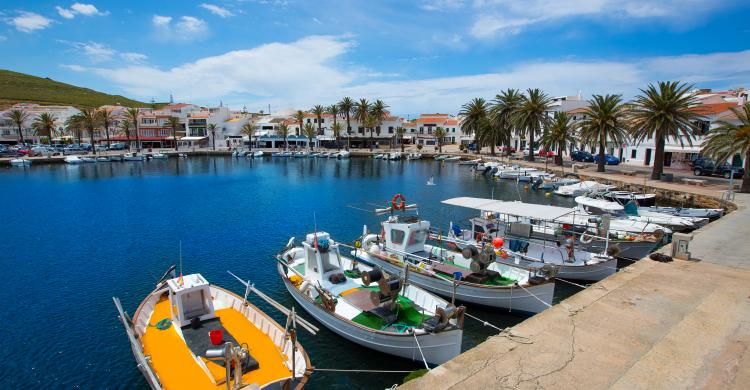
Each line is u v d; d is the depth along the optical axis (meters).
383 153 106.12
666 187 42.75
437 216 38.44
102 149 109.50
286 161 100.69
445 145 135.88
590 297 13.85
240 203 45.75
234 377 10.84
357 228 34.06
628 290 14.43
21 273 23.50
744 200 34.84
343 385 13.60
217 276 23.02
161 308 15.51
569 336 11.16
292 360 11.31
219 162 98.12
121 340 16.25
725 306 12.96
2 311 18.72
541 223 27.05
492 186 58.62
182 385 11.32
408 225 21.48
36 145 109.00
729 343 10.59
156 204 45.12
